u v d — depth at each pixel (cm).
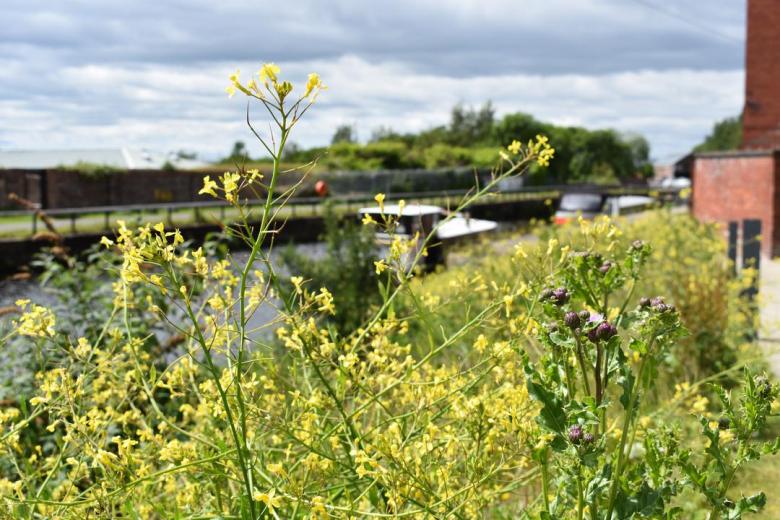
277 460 308
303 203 3431
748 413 238
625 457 258
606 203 2878
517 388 281
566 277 279
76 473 279
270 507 224
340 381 283
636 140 10594
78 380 291
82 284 582
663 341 245
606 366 247
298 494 233
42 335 297
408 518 261
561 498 257
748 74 2769
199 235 3052
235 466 265
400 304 615
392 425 272
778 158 2125
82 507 263
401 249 306
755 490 491
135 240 233
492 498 291
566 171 8562
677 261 861
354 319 902
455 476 281
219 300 265
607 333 238
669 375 664
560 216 2841
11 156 6556
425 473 266
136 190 4775
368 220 308
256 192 235
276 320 267
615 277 277
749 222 987
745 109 2777
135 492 287
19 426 288
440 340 514
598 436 244
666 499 242
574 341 242
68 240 2797
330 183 5306
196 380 361
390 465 250
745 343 765
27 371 450
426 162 6556
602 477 239
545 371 243
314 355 275
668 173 10950
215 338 264
